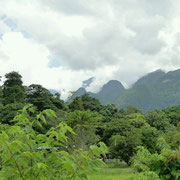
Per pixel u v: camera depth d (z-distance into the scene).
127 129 34.50
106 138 35.88
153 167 3.50
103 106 65.25
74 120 26.14
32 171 1.84
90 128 27.36
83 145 25.06
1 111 36.12
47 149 2.07
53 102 55.09
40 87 53.38
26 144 1.99
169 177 3.42
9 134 2.12
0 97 48.97
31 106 2.16
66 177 1.97
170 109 68.19
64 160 2.04
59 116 34.25
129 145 27.11
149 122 51.47
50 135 2.09
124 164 37.38
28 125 2.11
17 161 1.84
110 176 16.03
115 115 59.78
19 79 59.00
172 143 18.08
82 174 1.90
